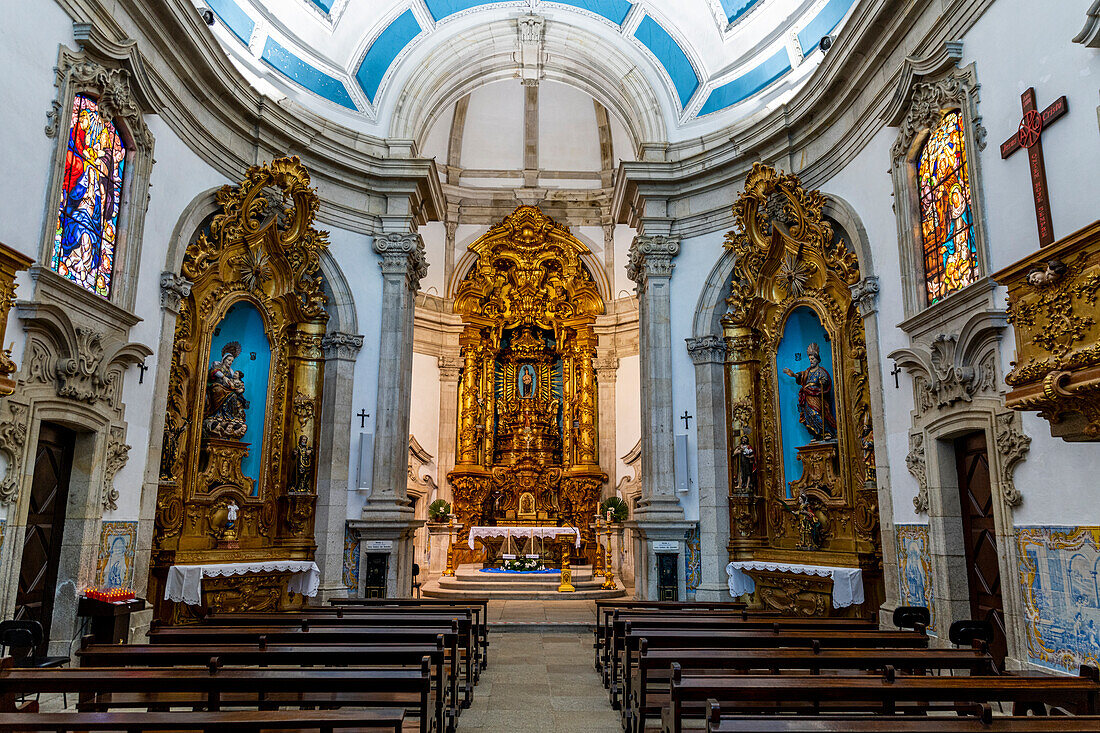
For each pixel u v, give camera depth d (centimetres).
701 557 1391
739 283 1403
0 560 731
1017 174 775
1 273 567
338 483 1376
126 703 565
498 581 1750
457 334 2205
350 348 1427
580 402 2166
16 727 365
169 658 539
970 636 741
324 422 1404
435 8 1568
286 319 1386
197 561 1153
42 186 793
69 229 858
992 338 803
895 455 1023
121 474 955
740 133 1395
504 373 2242
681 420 1455
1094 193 666
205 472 1217
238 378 1288
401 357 1462
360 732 523
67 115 821
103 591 876
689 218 1513
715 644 645
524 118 2273
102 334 891
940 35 922
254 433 1331
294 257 1334
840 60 1125
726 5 1494
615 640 753
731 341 1452
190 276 1123
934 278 955
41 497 837
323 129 1438
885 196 1067
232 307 1295
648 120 1590
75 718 371
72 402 837
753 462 1388
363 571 1361
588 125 2277
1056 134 716
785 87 1395
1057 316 558
